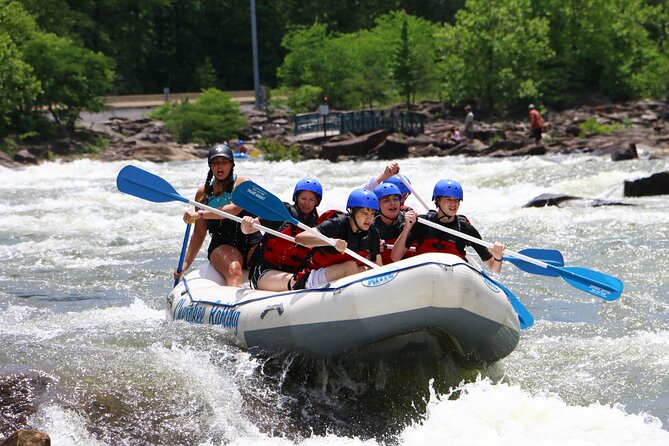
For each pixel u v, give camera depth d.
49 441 18.53
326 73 180.62
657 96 168.75
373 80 179.62
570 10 167.88
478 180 72.44
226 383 22.81
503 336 23.64
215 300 26.23
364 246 24.27
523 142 108.62
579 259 39.78
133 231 51.44
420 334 23.23
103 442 19.84
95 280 38.09
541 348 27.17
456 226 25.89
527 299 33.66
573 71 169.12
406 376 24.14
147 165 109.31
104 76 137.12
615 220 49.03
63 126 133.50
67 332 27.17
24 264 41.91
